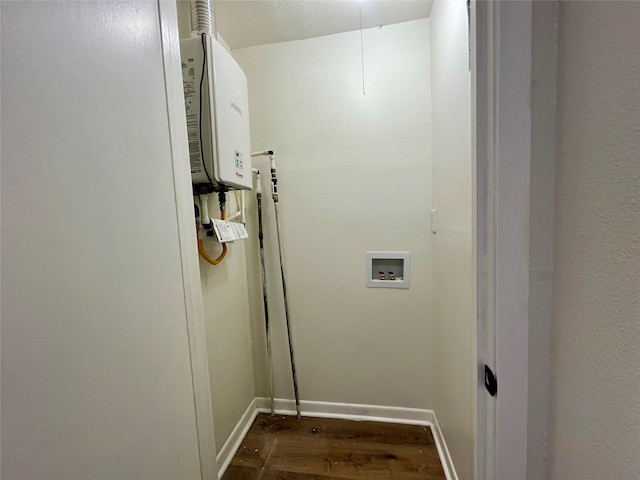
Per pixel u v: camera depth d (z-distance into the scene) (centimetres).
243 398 162
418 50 146
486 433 51
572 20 39
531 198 45
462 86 97
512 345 47
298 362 173
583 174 38
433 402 156
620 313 33
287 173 165
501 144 44
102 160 52
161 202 69
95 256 50
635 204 30
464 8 93
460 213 102
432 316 154
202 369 85
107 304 52
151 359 63
